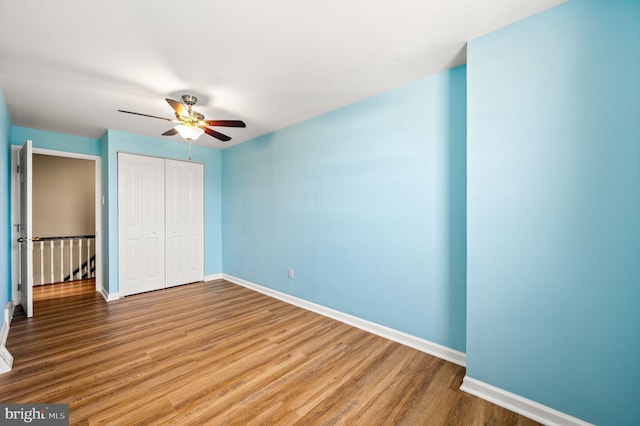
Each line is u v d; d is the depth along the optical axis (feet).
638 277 4.28
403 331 7.96
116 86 7.82
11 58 6.40
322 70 7.11
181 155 14.28
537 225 5.13
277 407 5.30
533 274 5.17
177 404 5.33
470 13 5.09
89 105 9.10
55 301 11.68
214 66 6.85
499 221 5.52
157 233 13.38
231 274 15.20
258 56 6.45
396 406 5.37
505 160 5.45
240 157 14.40
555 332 4.96
